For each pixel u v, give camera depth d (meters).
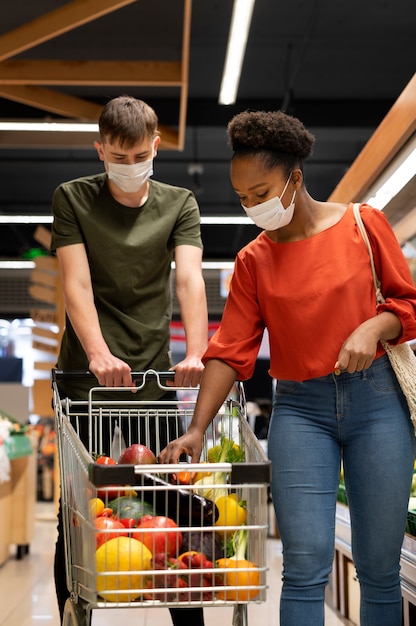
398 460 2.08
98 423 2.68
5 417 6.50
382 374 2.11
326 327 2.11
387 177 4.20
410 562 2.82
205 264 15.38
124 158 2.53
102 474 1.75
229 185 14.63
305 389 2.14
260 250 2.23
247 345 2.25
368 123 10.41
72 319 2.62
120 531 1.82
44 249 15.72
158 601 1.84
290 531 2.08
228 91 7.14
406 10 8.30
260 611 4.24
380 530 2.08
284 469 2.11
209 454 2.31
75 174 13.77
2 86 6.67
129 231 2.71
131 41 8.71
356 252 2.13
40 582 5.24
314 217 2.19
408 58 9.42
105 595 1.82
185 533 1.93
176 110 10.09
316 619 2.05
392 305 2.07
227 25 8.47
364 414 2.09
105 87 9.87
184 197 2.82
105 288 2.73
